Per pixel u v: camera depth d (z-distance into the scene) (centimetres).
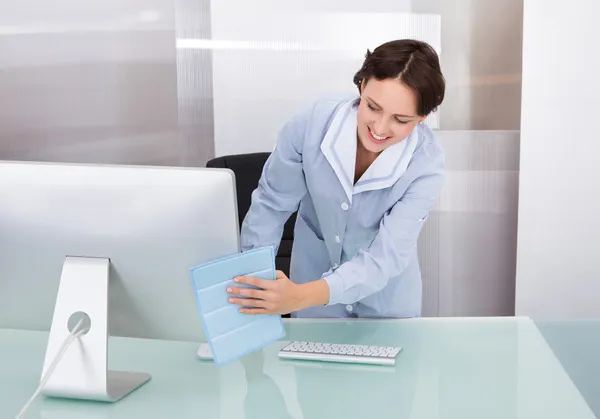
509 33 320
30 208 139
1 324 152
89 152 349
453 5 321
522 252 306
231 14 328
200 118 338
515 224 331
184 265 139
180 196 135
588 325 172
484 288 337
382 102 154
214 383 143
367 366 150
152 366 153
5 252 143
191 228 136
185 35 332
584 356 154
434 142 185
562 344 161
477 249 334
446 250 335
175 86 337
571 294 305
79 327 139
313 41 327
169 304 143
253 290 142
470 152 328
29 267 143
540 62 294
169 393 139
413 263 202
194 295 138
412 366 150
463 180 330
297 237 209
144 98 340
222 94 335
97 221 138
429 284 338
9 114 350
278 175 191
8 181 139
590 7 288
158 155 344
